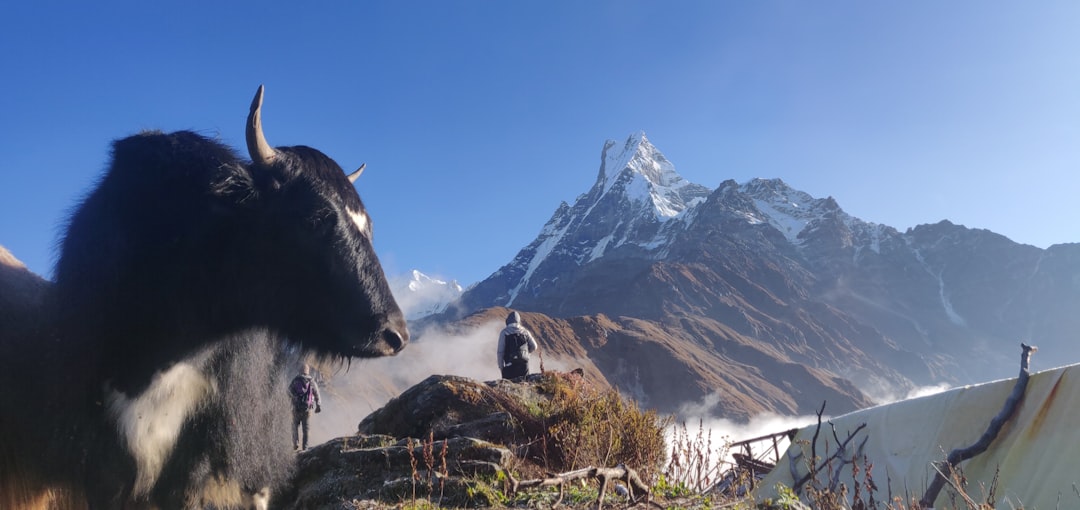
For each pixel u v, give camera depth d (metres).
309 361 4.43
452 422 7.69
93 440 3.66
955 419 8.39
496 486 5.38
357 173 4.95
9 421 3.69
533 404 8.06
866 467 6.58
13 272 4.32
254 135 3.94
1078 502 6.68
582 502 5.01
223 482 4.13
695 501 5.14
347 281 4.12
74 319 3.64
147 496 3.86
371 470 5.96
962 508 7.21
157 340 3.70
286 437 4.78
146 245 3.71
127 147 3.87
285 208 4.02
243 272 3.95
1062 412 7.32
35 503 3.77
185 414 3.92
